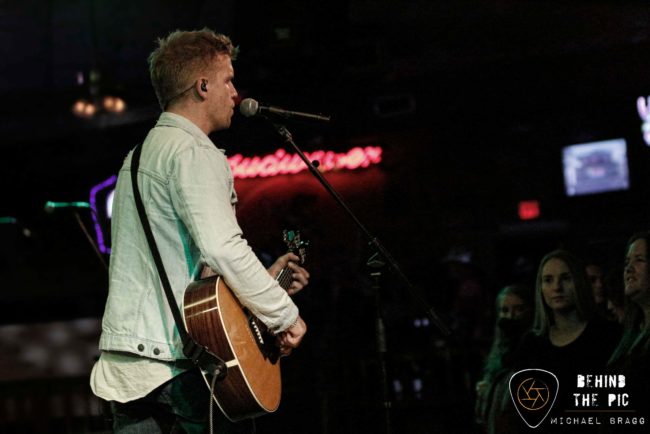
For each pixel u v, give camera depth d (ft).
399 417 16.69
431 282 22.11
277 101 26.32
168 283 6.99
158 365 6.95
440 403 16.52
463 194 29.27
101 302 30.71
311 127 28.14
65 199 31.73
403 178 29.27
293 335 7.24
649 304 9.74
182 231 7.11
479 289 21.04
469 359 17.12
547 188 28.86
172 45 7.54
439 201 29.27
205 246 6.68
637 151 27.89
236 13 21.81
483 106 27.27
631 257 9.93
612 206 28.22
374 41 24.45
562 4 24.25
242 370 6.93
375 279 10.25
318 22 21.61
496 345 12.82
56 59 27.76
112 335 7.02
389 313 19.86
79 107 25.94
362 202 29.14
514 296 12.74
